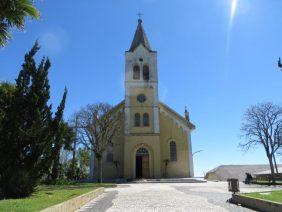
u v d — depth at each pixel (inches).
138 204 674.2
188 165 1877.5
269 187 1238.3
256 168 2738.7
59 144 747.4
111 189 1187.3
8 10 469.7
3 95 746.8
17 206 475.5
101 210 586.6
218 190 1088.2
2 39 490.3
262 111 1941.4
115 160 1861.5
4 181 671.8
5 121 695.7
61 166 2257.6
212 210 574.6
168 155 1892.2
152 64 2003.0
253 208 599.2
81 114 1758.1
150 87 1955.0
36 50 757.9
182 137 1916.8
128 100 1925.4
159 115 1946.4
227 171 2623.0
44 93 738.2
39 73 739.4
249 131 1958.7
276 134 1904.5
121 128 1913.1
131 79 1964.8
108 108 1798.7
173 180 1686.8
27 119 713.0
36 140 699.4
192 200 751.1
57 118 743.7
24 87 726.5
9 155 685.3
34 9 482.3
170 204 668.7
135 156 1835.6
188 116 2009.1
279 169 2564.0
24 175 670.5
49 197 666.8
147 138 1856.5
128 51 2014.0
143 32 2105.1
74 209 579.8
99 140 1739.7
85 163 2677.2
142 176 1817.2
